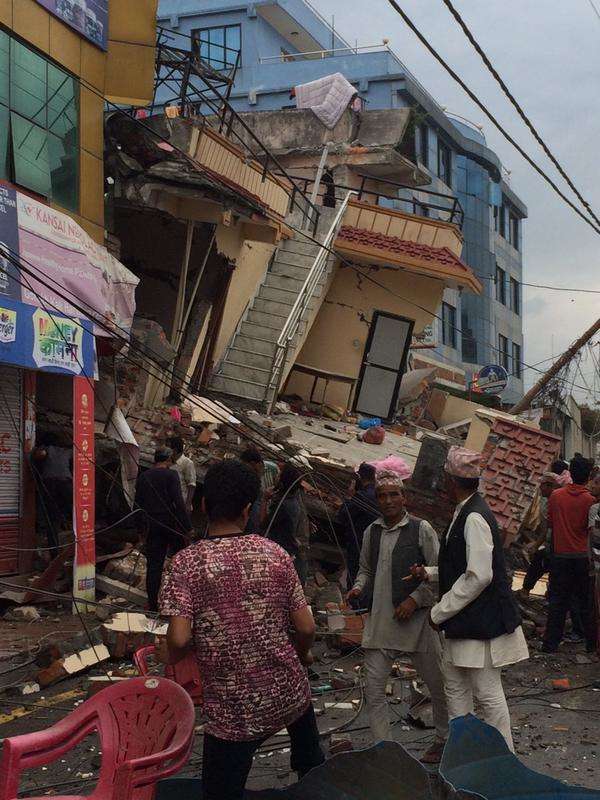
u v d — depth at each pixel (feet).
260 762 20.45
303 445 51.80
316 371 76.13
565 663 31.32
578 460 33.06
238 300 66.85
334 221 72.74
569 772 20.43
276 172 92.58
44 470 38.88
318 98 91.30
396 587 19.94
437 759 19.99
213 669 13.24
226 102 59.93
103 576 37.78
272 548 13.83
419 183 95.09
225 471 13.98
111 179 48.26
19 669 27.94
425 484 40.86
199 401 54.24
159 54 59.41
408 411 90.53
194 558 13.50
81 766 20.22
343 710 24.71
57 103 42.34
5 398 37.81
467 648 18.24
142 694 13.37
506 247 171.42
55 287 37.91
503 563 18.58
